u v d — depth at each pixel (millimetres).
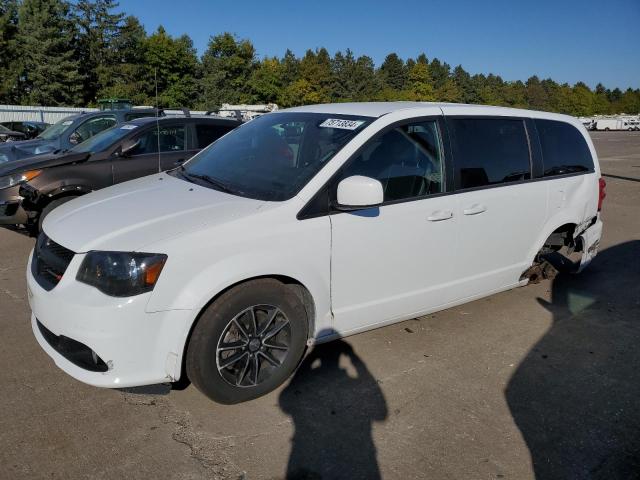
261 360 3102
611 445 2826
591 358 3795
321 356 3672
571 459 2709
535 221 4398
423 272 3691
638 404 3221
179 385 3240
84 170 6320
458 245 3844
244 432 2842
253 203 3080
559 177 4582
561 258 4891
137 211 3080
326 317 3285
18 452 2633
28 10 47281
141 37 47812
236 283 2885
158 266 2648
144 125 6914
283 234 2984
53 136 10328
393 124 3531
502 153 4172
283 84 73312
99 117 9688
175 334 2713
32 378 3303
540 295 5027
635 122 75625
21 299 4578
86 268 2711
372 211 3324
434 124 3775
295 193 3125
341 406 3098
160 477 2502
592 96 123000
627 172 16000
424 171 3643
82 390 3189
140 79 47219
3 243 6457
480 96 95812
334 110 3848
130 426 2865
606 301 4914
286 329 3135
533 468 2635
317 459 2652
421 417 3020
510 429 2938
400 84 97062
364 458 2670
